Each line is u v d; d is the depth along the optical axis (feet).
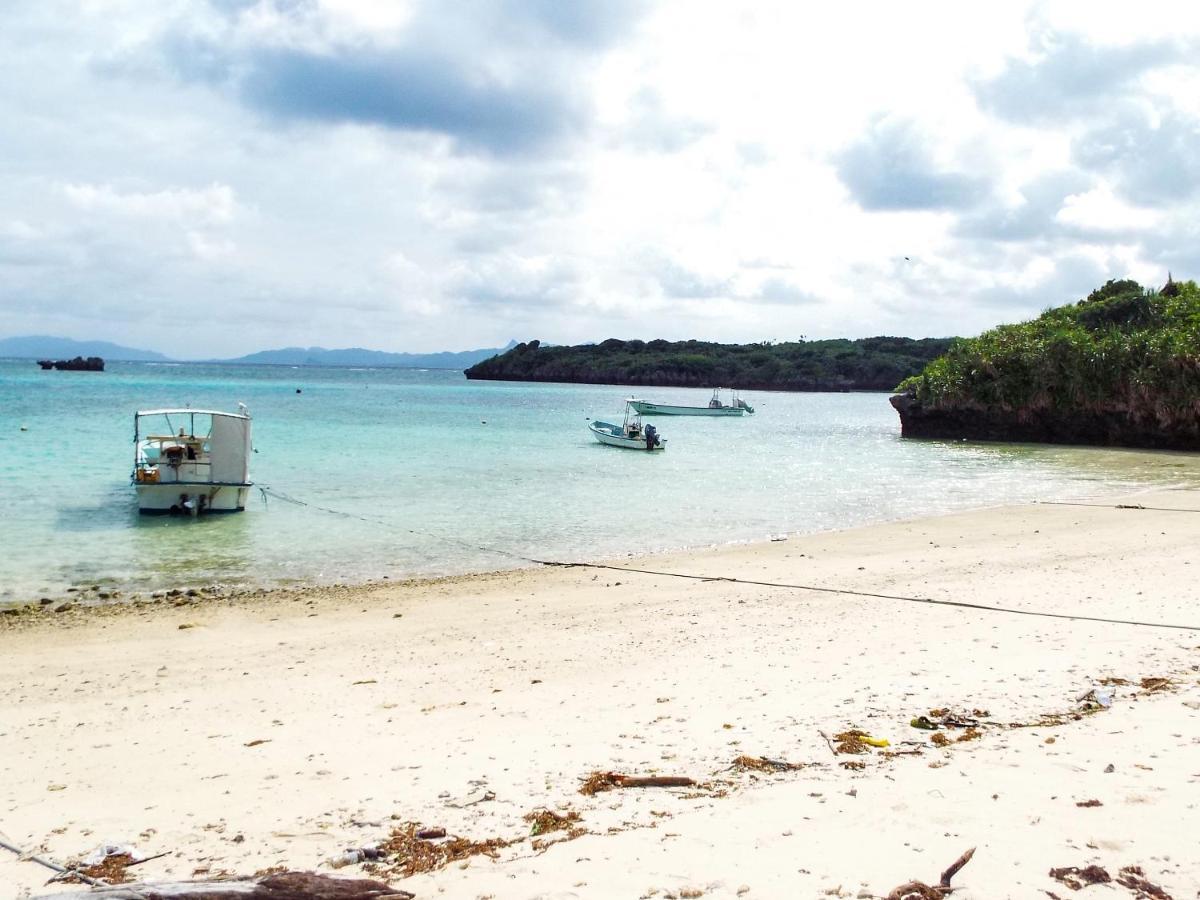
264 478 106.52
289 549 66.69
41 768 24.91
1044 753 22.45
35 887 17.54
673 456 150.20
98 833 20.27
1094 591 46.88
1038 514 83.15
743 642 38.19
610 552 66.64
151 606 48.80
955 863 16.40
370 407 280.51
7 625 44.42
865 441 195.11
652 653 36.78
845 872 16.39
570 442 169.48
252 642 40.93
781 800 20.12
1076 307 225.15
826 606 46.14
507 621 44.39
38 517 77.36
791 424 264.93
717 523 80.38
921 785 20.63
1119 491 104.17
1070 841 17.33
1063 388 186.29
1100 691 28.17
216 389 377.30
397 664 36.37
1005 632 38.11
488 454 142.61
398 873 17.48
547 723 27.48
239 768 24.45
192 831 20.21
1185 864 16.28
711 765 22.94
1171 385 171.01
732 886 16.07
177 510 79.30
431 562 62.49
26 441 137.39
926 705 27.50
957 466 136.98
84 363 618.85
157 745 26.78
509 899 15.99
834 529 76.89
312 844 19.22
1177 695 27.43
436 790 22.13
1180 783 20.02
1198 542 64.18
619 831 18.89
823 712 27.20
